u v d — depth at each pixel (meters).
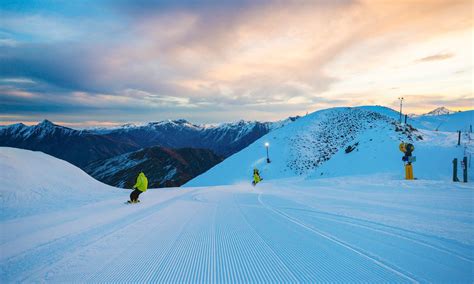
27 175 18.31
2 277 4.48
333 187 20.55
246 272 4.35
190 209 11.09
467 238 5.65
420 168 31.30
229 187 26.42
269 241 5.97
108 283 4.11
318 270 4.30
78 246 6.06
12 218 10.30
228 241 6.09
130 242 6.22
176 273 4.39
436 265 4.33
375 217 8.07
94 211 11.28
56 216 10.13
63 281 4.23
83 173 24.12
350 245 5.46
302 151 57.12
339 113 75.88
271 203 12.27
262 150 63.44
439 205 9.85
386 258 4.69
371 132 50.16
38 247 6.09
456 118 161.00
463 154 33.09
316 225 7.32
